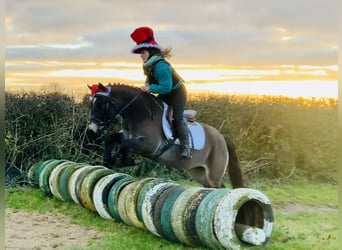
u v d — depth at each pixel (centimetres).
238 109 738
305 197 594
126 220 438
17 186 666
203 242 360
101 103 445
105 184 473
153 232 405
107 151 462
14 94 693
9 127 687
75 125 698
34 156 694
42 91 701
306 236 412
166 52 457
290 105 738
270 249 370
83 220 489
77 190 512
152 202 399
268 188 656
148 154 454
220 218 338
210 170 481
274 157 709
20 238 429
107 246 399
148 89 439
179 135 449
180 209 369
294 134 713
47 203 570
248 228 351
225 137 500
